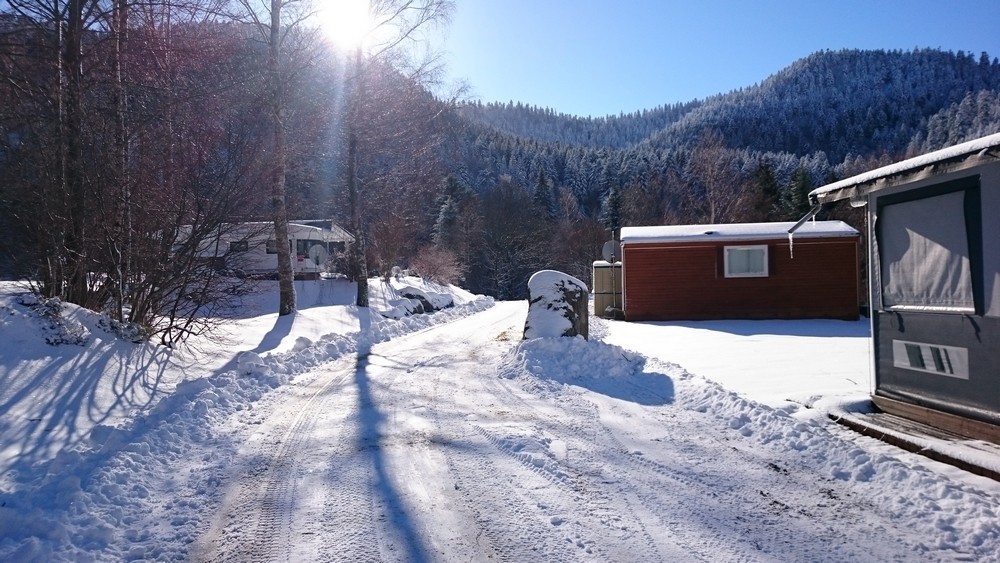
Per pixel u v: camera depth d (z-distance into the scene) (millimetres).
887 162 63406
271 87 13031
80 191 8430
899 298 5918
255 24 13062
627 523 3785
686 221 42656
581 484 4426
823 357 9742
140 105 9586
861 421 5633
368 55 16844
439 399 7141
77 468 4672
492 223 50406
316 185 24156
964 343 5129
